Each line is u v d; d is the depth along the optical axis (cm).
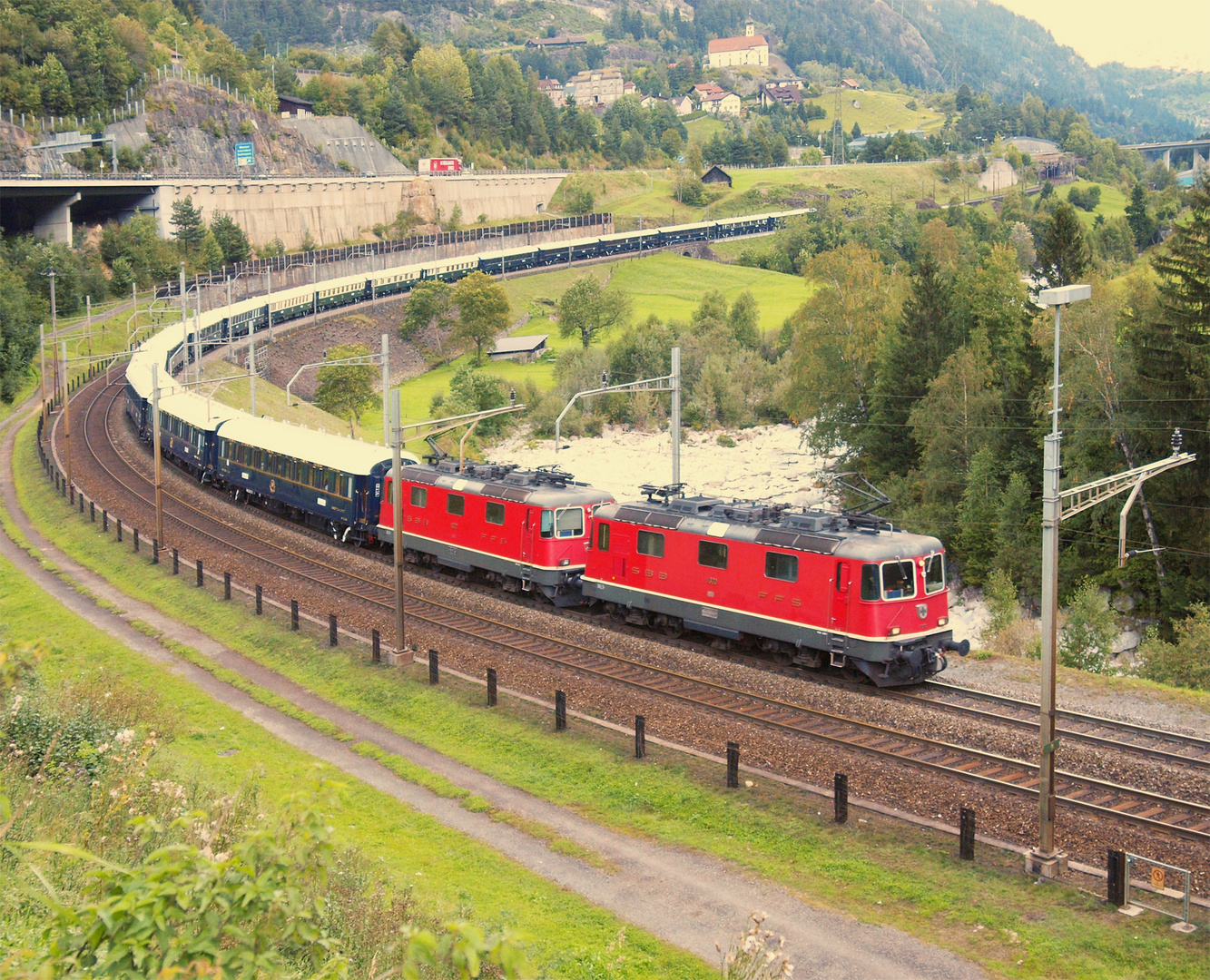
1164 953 1619
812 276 7506
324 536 5119
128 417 8369
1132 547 5222
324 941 763
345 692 3100
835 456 8025
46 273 10312
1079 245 6800
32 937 1153
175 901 673
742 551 3169
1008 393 6119
